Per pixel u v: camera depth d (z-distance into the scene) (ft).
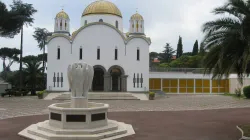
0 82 170.81
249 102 109.70
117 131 45.42
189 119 64.69
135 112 77.25
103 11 157.99
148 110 82.02
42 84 167.53
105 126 46.16
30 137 42.78
